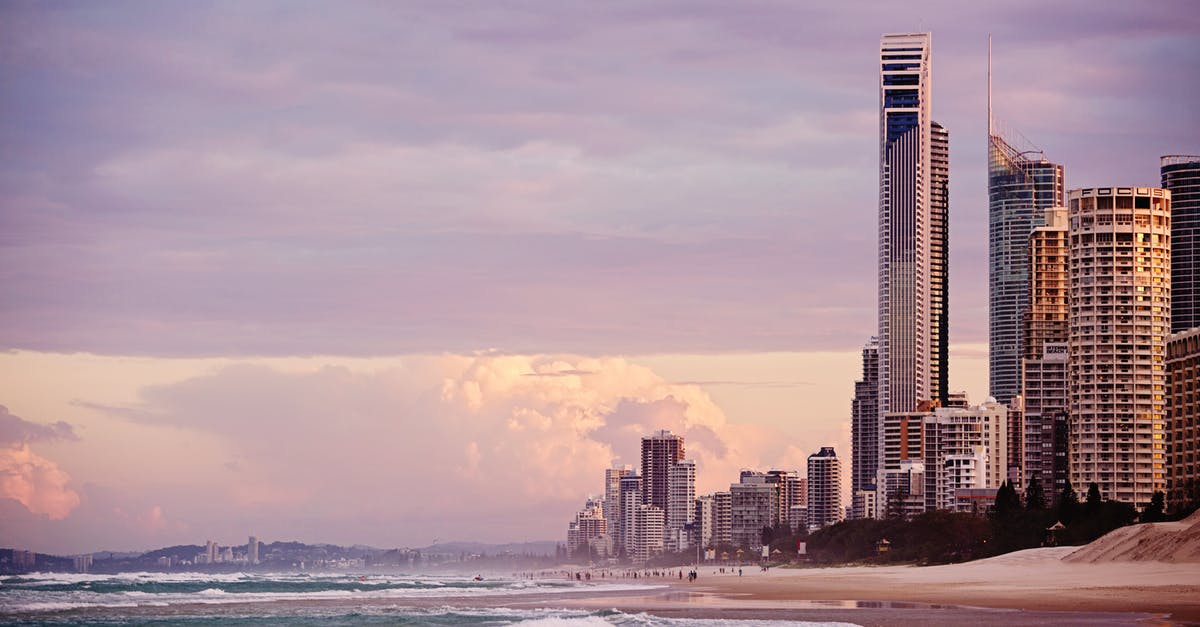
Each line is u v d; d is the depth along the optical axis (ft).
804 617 466.70
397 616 528.63
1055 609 469.57
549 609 574.56
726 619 463.42
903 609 501.97
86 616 557.33
